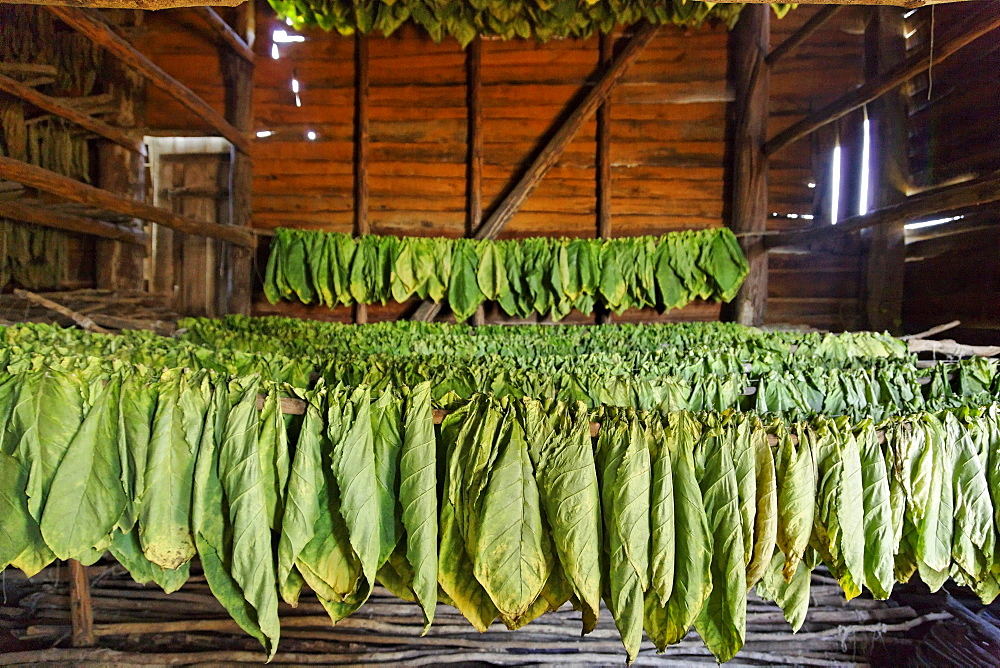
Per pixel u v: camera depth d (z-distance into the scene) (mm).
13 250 3529
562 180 4844
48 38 3764
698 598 1235
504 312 4902
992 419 1443
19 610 2506
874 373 2064
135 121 4215
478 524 1254
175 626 2414
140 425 1279
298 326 4051
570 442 1276
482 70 4809
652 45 4746
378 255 4438
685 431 1297
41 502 1226
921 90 3920
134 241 4191
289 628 2420
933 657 2252
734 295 4484
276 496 1288
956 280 3652
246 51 4691
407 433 1301
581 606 1354
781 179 4746
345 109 4863
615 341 3613
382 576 1465
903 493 1376
